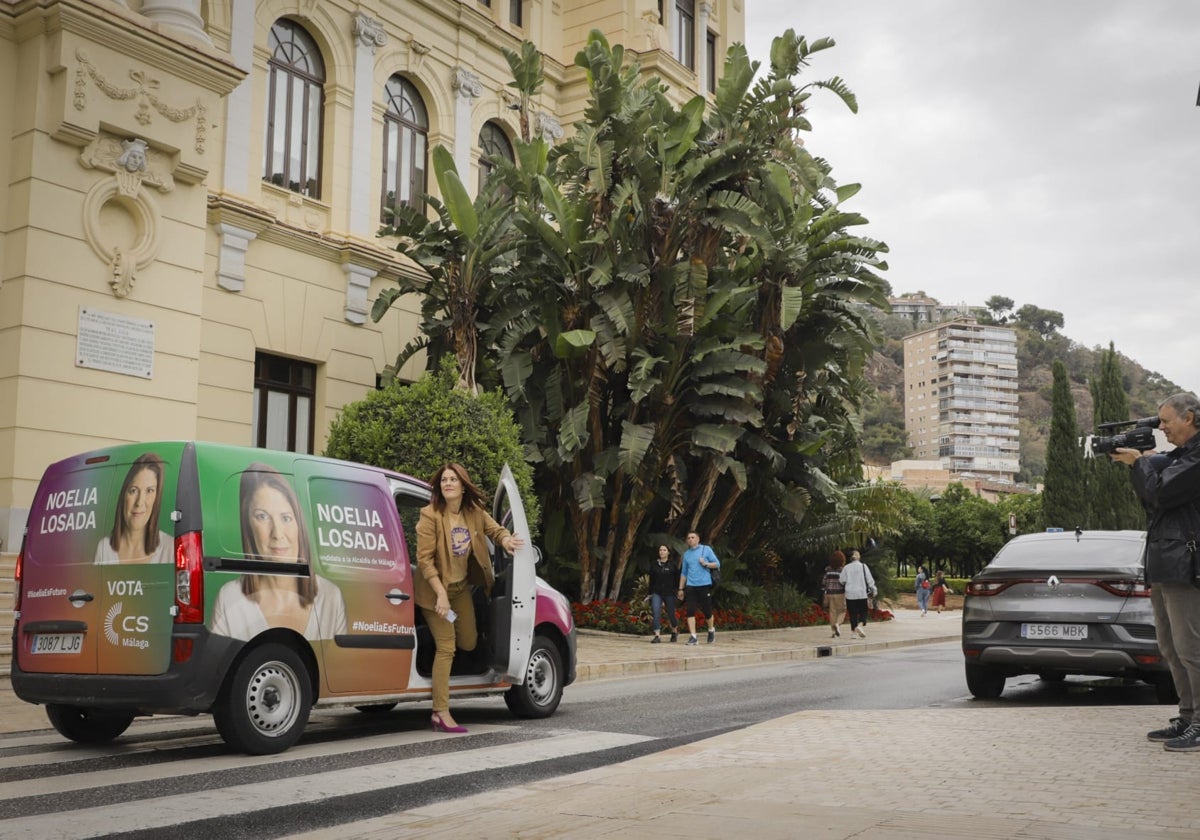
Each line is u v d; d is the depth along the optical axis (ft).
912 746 20.71
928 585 124.26
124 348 49.19
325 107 67.72
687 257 60.39
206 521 20.63
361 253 66.90
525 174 59.57
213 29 60.44
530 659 27.40
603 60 57.41
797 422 67.26
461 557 24.56
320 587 22.26
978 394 621.72
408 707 30.17
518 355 58.18
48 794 17.34
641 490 61.31
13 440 45.44
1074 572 30.01
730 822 13.92
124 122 49.03
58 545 22.06
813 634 71.20
